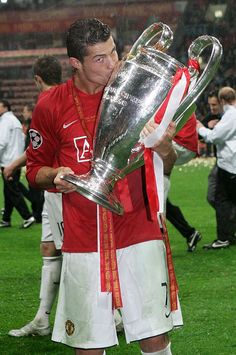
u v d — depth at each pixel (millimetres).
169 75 3941
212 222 12727
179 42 34625
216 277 8539
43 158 4418
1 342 6258
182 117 4051
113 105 3943
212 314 6984
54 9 38062
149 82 3928
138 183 4195
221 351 5969
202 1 35062
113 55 4062
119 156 3977
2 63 37125
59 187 3998
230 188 10102
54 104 4262
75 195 4195
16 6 38156
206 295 7707
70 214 4227
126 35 36469
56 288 6309
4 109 12648
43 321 6340
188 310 7133
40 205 13070
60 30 38031
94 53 4016
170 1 35750
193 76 4031
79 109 4223
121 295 4176
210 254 9906
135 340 4176
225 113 9961
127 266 4180
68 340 4258
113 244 4164
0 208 15992
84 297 4188
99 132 3986
